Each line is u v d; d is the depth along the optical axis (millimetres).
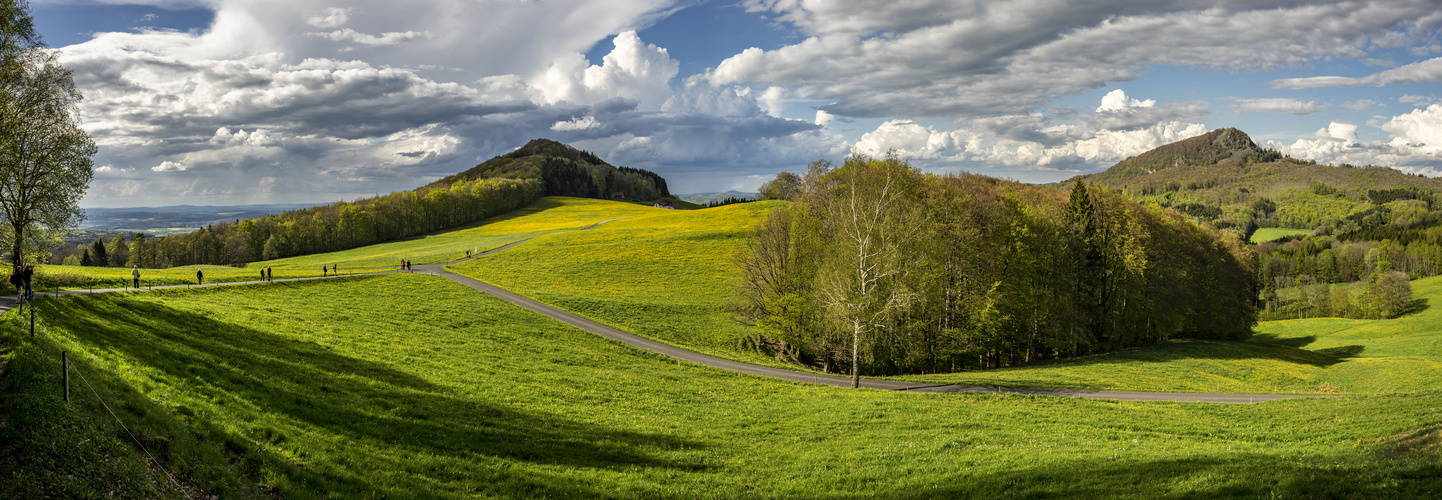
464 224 197625
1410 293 118562
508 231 166375
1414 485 13922
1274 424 27547
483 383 34188
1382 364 55625
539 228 166375
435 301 64875
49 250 46625
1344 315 132375
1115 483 17125
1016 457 21500
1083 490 16844
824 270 51125
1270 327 110312
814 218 58031
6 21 38062
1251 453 20016
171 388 20844
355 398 26359
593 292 84688
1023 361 67000
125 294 41656
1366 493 13984
